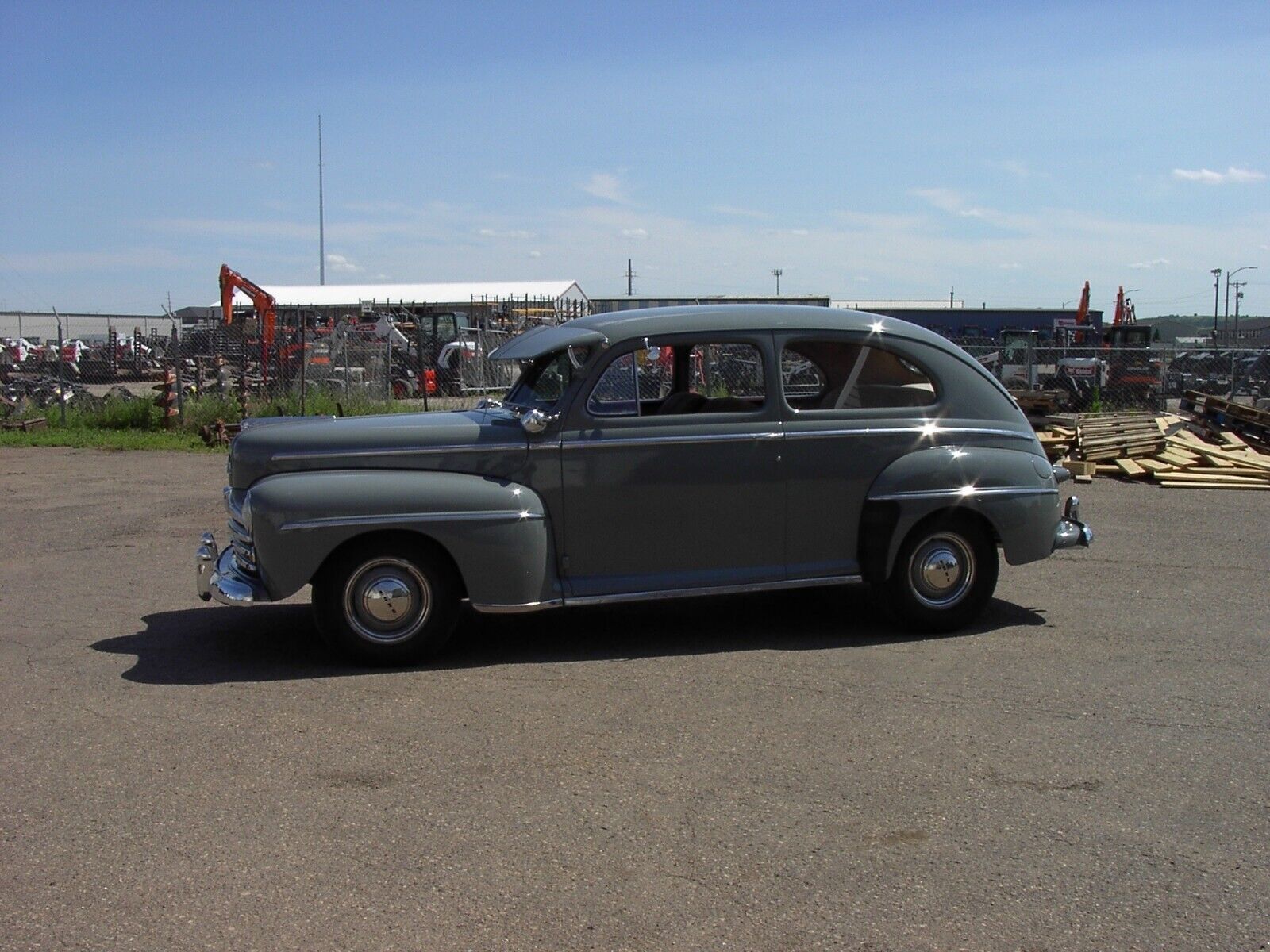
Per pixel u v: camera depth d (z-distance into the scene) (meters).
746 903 3.59
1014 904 3.57
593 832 4.09
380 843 4.02
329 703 5.55
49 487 13.57
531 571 6.15
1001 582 8.18
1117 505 11.63
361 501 5.93
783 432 6.46
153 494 12.95
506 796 4.42
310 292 47.41
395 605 6.10
